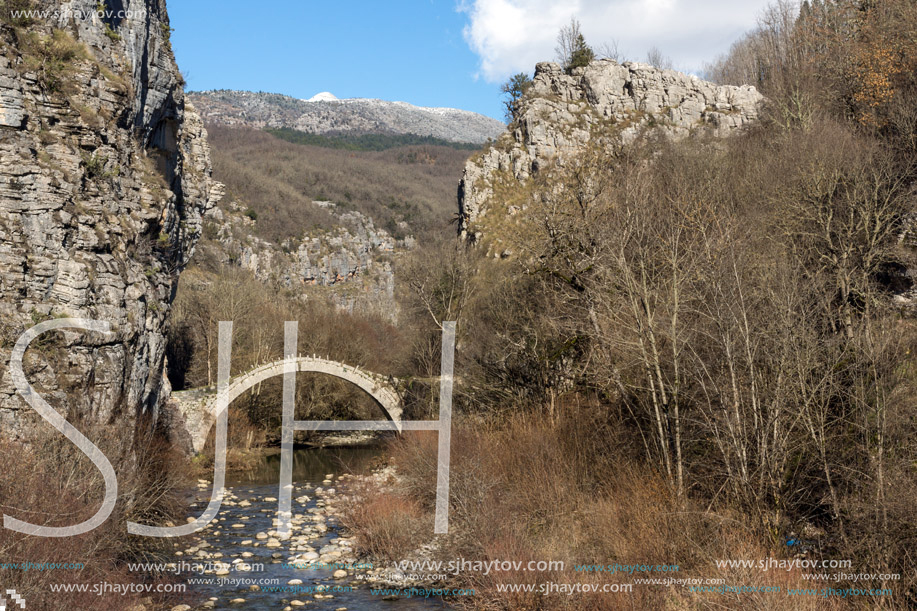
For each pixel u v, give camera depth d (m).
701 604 12.21
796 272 16.08
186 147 35.91
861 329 14.82
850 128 32.97
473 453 20.34
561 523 17.12
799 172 24.19
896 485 12.33
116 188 21.11
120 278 19.33
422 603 14.34
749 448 15.03
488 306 34.22
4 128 17.80
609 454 19.53
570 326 23.16
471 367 30.61
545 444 20.44
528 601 13.23
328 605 14.23
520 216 33.75
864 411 13.43
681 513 14.25
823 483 14.52
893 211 20.66
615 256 18.59
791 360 14.36
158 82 25.45
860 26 39.38
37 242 17.52
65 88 20.03
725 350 14.83
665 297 18.47
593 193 24.59
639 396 19.22
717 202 23.55
